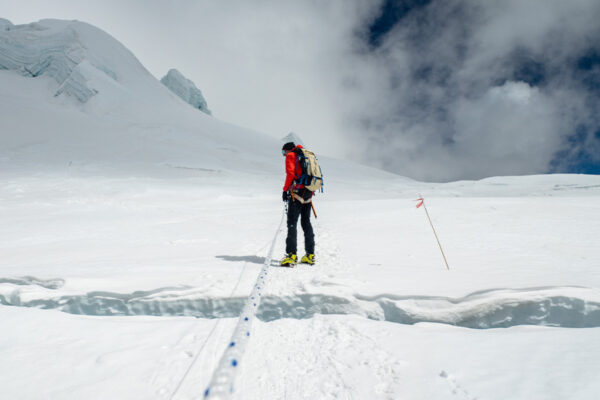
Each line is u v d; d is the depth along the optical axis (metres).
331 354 1.53
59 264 3.18
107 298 2.29
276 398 1.22
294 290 2.30
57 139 23.14
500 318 1.95
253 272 2.81
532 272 2.61
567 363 1.34
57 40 39.62
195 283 2.44
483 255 3.37
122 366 1.41
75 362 1.44
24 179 13.13
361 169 35.72
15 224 6.20
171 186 13.93
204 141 31.81
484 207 7.31
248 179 19.34
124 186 12.97
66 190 11.59
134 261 3.31
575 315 1.94
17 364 1.41
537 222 5.36
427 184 24.19
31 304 2.26
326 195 16.22
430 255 3.46
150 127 31.58
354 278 2.51
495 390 1.19
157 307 2.26
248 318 1.33
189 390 1.25
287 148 3.35
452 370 1.34
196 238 4.94
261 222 6.86
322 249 3.97
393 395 1.20
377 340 1.64
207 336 1.70
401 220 6.22
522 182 20.02
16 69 38.00
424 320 1.97
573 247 3.60
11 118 24.95
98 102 33.75
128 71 46.56
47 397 1.21
